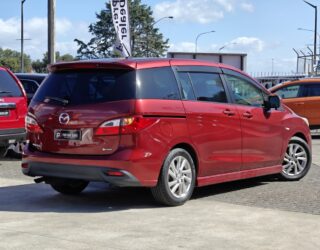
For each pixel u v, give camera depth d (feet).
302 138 30.45
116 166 21.42
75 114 22.40
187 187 23.54
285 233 18.95
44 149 23.29
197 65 24.84
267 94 28.25
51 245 17.42
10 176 31.22
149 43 298.56
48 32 59.57
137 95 21.85
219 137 24.72
